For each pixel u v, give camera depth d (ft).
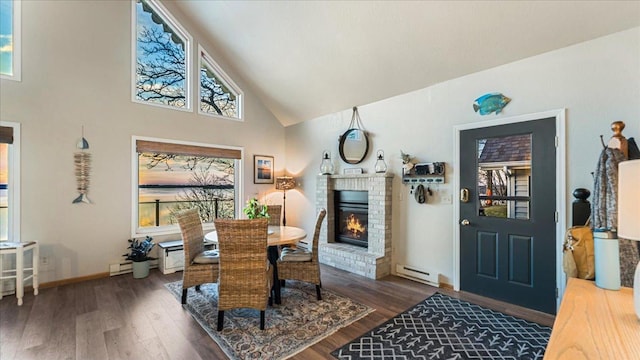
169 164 15.01
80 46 12.09
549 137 8.99
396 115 13.14
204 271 9.74
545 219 9.08
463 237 10.97
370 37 10.97
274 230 11.32
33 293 10.60
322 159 16.69
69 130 11.87
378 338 7.66
